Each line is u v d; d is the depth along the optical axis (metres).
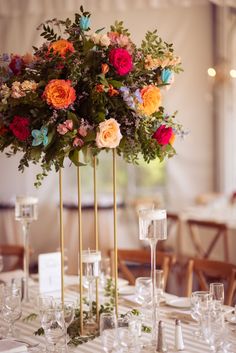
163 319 2.79
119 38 2.44
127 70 2.38
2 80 2.48
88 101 2.39
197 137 8.69
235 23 8.59
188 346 2.39
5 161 7.63
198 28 8.53
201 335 2.51
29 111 2.41
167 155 2.59
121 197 8.29
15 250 4.36
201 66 8.60
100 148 2.46
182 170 8.66
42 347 2.41
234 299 3.73
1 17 7.40
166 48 2.53
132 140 2.46
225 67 7.00
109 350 2.12
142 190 8.47
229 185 8.77
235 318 2.59
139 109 2.40
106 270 3.35
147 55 2.47
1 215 7.30
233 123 8.76
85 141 2.38
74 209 6.90
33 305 3.13
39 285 3.38
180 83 8.53
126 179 8.38
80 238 2.55
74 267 6.86
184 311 2.90
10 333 2.60
